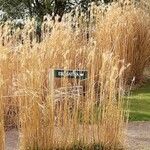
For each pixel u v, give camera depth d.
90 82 6.90
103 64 6.97
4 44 9.00
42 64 7.41
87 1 18.80
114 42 11.09
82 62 8.30
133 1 12.55
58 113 6.80
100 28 11.18
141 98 10.70
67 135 6.81
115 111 6.86
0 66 8.19
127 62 11.50
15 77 8.30
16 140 7.87
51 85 6.75
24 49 7.90
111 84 6.85
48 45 8.76
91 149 6.85
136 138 7.84
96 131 6.88
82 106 6.87
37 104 6.64
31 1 19.16
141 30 12.05
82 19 11.30
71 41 9.54
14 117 8.52
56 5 19.27
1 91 6.48
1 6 19.33
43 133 6.70
